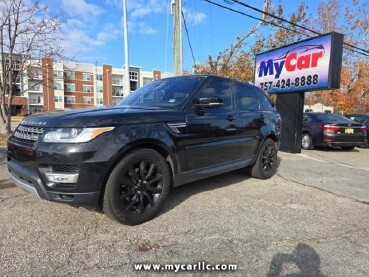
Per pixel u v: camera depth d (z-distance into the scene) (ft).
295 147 32.55
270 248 9.88
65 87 240.53
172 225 11.49
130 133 10.94
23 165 10.90
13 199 13.88
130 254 9.31
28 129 11.14
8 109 39.68
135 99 15.21
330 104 96.63
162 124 12.11
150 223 11.65
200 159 13.84
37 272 8.29
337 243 10.34
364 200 15.17
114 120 10.79
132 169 11.21
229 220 12.10
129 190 11.18
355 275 8.45
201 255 9.34
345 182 18.99
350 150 38.32
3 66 38.75
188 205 13.75
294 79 31.99
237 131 16.11
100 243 9.96
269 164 19.58
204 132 13.85
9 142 11.93
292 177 20.11
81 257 9.09
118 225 11.32
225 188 16.78
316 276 8.36
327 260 9.21
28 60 40.65
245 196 15.38
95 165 10.08
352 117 44.04
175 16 38.01
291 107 32.83
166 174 12.30
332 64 27.94
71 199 10.21
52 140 10.13
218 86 15.67
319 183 18.56
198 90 14.21
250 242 10.27
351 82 85.71
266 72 36.27
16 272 8.27
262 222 11.98
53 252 9.34
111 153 10.35
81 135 10.03
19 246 9.65
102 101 258.57
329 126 35.17
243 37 69.46
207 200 14.53
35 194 10.76
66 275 8.18
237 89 17.25
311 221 12.22
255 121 17.66
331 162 27.32
